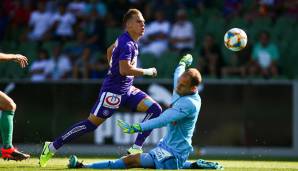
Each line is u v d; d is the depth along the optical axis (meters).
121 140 55.50
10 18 70.94
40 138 56.72
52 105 56.81
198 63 60.19
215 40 63.31
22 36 68.06
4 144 33.34
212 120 56.06
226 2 68.00
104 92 34.97
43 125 56.78
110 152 55.50
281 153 55.94
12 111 33.47
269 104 56.09
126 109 55.59
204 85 56.16
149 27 64.25
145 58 61.53
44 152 33.81
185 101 30.28
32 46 66.00
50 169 31.02
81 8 67.81
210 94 56.12
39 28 67.94
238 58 61.59
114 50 34.59
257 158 50.28
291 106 56.09
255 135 56.06
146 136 36.78
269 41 61.84
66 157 45.62
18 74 63.38
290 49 62.75
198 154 55.47
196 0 68.75
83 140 55.81
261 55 60.62
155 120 29.75
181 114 30.08
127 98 36.28
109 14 67.69
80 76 61.69
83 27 66.31
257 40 63.19
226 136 56.00
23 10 70.75
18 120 56.84
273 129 56.09
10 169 30.98
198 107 30.67
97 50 64.75
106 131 55.62
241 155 54.56
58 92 56.84
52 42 65.19
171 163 30.81
